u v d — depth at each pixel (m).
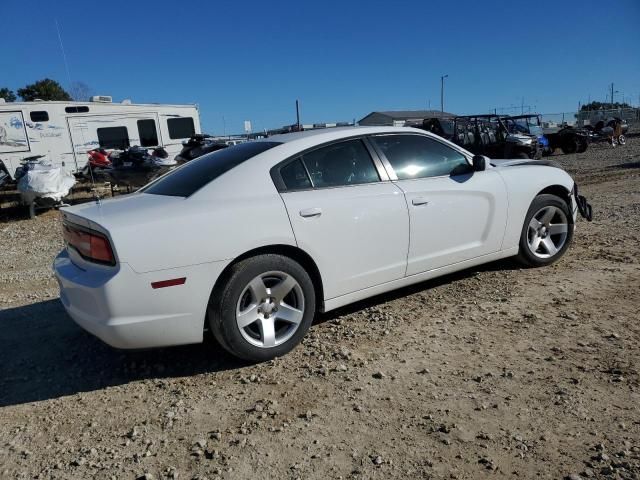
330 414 2.87
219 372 3.46
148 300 3.12
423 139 4.41
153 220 3.18
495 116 19.44
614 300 4.19
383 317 4.15
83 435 2.85
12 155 16.22
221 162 3.87
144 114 17.95
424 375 3.22
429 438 2.60
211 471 2.46
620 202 8.87
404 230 4.05
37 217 12.60
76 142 17.00
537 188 4.92
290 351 3.66
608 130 26.34
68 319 4.65
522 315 4.02
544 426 2.63
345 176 3.91
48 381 3.52
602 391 2.91
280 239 3.47
